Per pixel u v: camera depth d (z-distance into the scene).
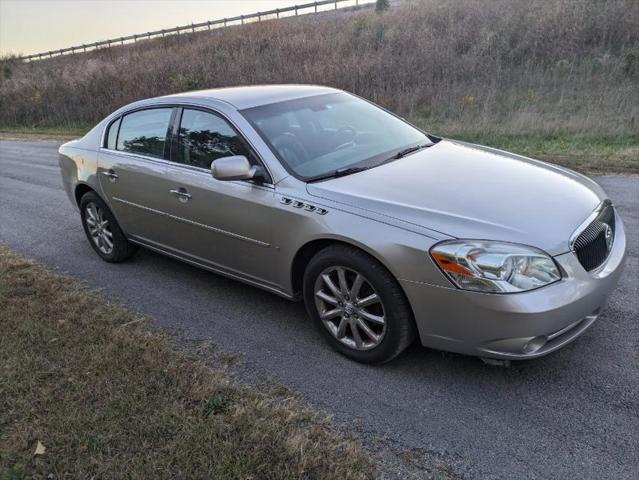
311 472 2.50
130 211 4.78
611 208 3.52
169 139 4.33
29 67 33.69
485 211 2.99
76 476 2.54
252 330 3.88
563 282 2.79
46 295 4.55
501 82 13.59
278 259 3.61
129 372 3.31
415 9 19.78
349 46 17.66
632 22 14.66
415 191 3.24
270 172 3.60
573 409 2.84
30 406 3.04
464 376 3.19
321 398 3.08
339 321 3.47
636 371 3.10
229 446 2.65
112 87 20.58
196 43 23.75
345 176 3.54
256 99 4.13
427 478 2.47
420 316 2.99
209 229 4.02
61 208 7.59
